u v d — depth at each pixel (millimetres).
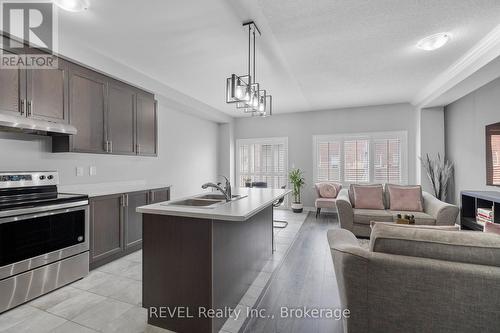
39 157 2715
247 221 2291
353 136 5762
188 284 1701
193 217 1667
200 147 5918
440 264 1160
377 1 2066
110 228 2873
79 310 1951
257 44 2855
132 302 2066
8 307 1931
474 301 1116
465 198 3758
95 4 2107
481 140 3820
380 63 3328
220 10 2225
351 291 1288
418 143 5117
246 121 6781
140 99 3672
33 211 2082
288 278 2506
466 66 3176
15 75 2240
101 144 3053
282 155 6414
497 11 2195
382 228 1337
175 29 2521
